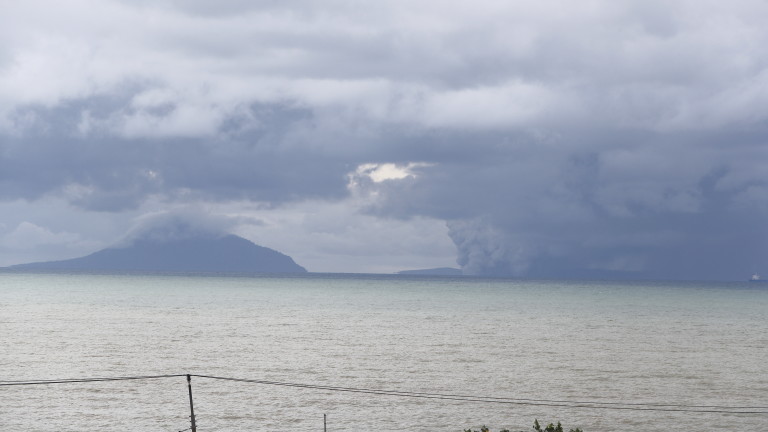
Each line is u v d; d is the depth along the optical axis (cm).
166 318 14162
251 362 8619
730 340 11475
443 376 7812
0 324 12500
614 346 10500
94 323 12925
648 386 7375
